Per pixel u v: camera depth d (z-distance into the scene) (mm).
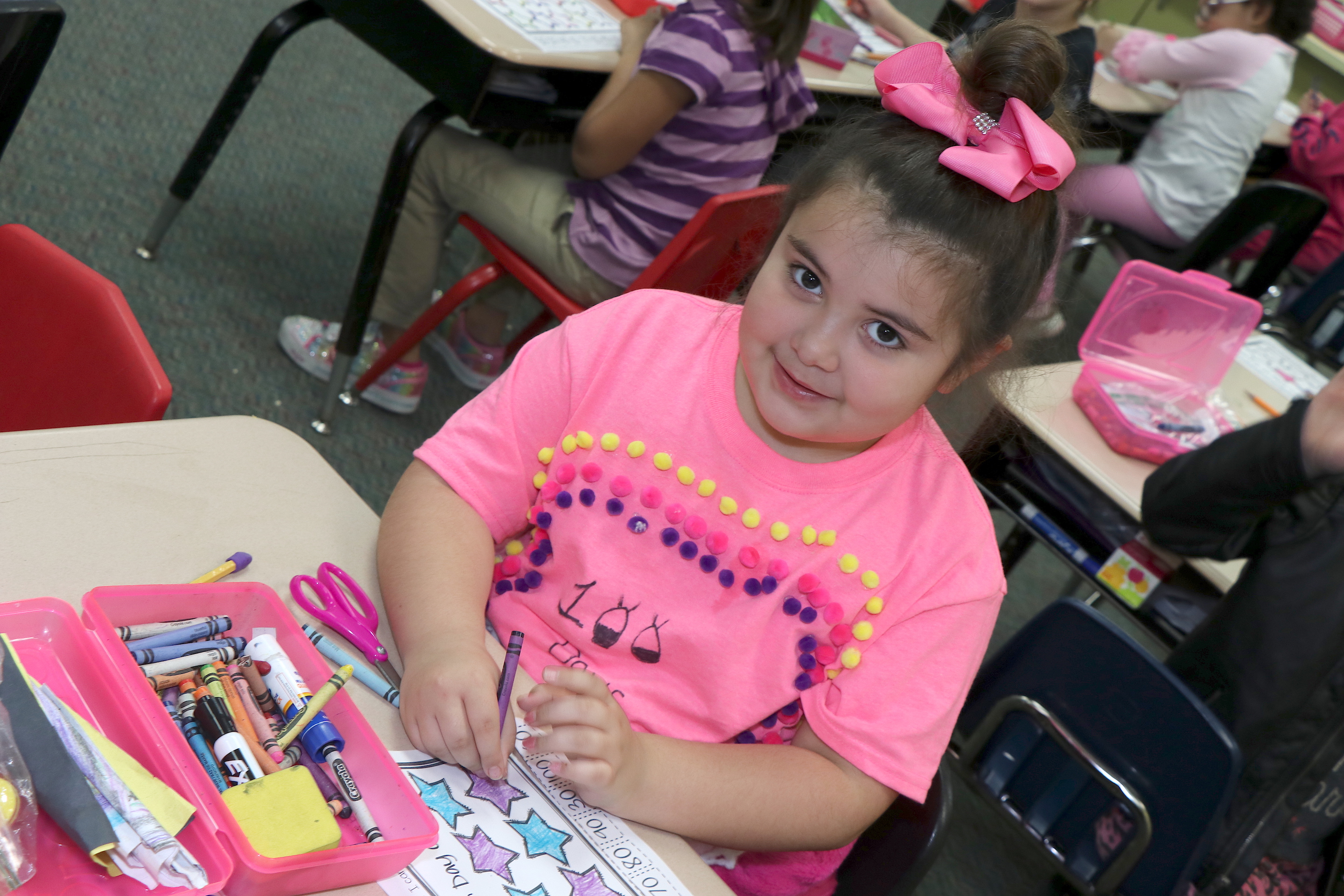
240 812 562
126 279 2064
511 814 676
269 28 1912
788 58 1815
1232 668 1378
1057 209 767
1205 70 2969
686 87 1714
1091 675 1306
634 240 1841
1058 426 1665
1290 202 2703
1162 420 1701
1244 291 2945
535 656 841
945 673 810
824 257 701
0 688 523
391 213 1817
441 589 779
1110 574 1704
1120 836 1329
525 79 1894
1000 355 826
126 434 808
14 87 914
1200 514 1426
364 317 1911
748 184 1935
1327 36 4305
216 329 2074
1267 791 1352
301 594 749
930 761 794
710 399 859
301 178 2578
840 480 844
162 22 2848
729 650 829
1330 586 1307
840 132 762
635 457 852
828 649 827
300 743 633
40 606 591
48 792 492
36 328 966
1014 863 1895
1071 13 2428
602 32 1884
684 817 721
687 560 839
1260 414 1909
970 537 851
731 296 939
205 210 2332
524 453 866
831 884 955
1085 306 3451
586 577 841
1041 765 1390
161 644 645
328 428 2010
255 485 825
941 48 745
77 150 2293
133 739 560
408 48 1762
